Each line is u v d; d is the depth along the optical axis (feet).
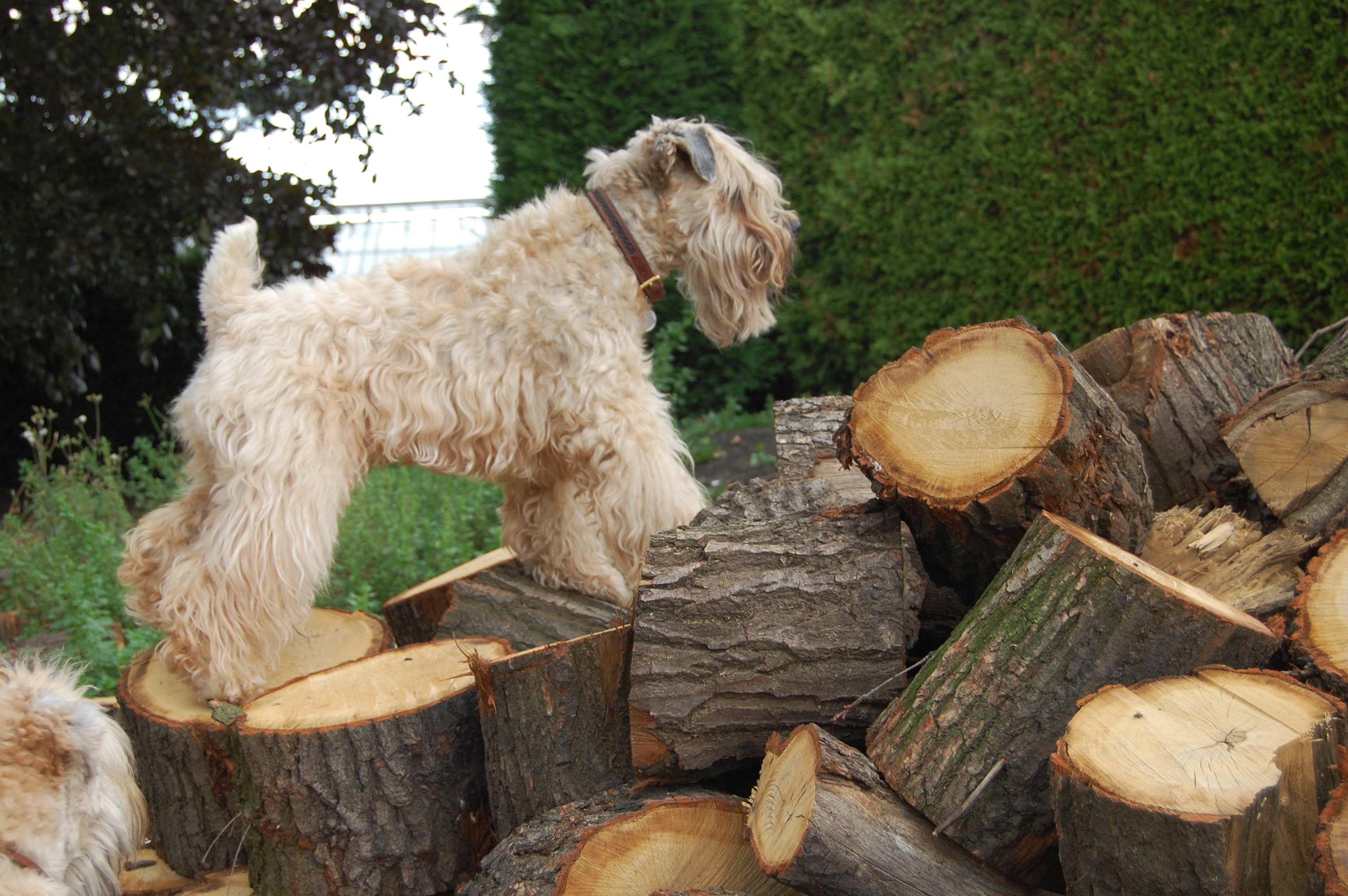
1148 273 18.07
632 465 10.23
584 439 10.28
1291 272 16.37
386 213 49.75
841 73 21.76
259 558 8.75
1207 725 4.66
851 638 6.11
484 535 16.26
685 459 20.40
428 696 7.57
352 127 16.67
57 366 22.90
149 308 22.34
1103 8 17.74
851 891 5.14
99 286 25.26
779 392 26.89
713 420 24.52
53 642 12.26
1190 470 7.63
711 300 11.82
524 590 10.71
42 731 6.21
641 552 10.39
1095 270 18.94
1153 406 7.59
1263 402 6.81
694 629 6.20
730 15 24.07
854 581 6.21
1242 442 6.82
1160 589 5.13
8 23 17.49
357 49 16.07
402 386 9.66
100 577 13.82
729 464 21.84
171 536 9.43
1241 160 16.47
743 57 23.35
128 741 7.09
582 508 11.37
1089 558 5.33
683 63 23.97
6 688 6.35
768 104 23.27
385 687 7.82
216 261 9.46
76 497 17.02
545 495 11.36
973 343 6.09
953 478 5.92
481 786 7.60
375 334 9.65
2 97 19.34
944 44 20.26
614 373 10.31
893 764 5.46
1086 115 18.13
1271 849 4.33
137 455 23.47
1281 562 6.33
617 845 5.91
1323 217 15.89
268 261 19.79
